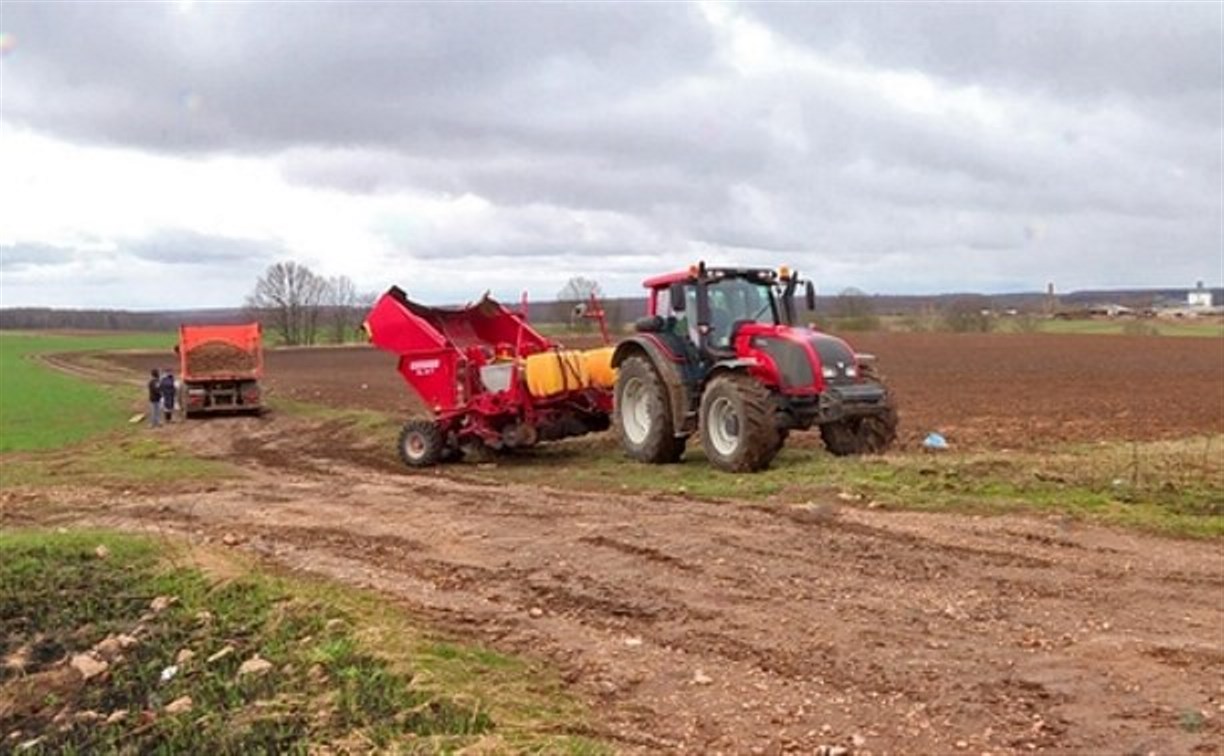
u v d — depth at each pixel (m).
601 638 7.91
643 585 9.14
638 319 16.78
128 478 17.03
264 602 9.01
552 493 13.89
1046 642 7.41
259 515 13.12
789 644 7.59
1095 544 10.01
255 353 30.25
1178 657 7.02
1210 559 9.45
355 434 23.97
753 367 15.07
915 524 10.93
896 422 15.88
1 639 9.24
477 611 8.69
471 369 17.89
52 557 10.85
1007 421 21.81
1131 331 82.31
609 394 17.81
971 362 46.94
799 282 16.66
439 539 11.23
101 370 58.38
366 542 11.30
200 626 8.85
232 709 7.28
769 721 6.33
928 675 6.91
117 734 7.37
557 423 17.66
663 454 16.28
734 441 15.04
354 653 7.59
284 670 7.68
